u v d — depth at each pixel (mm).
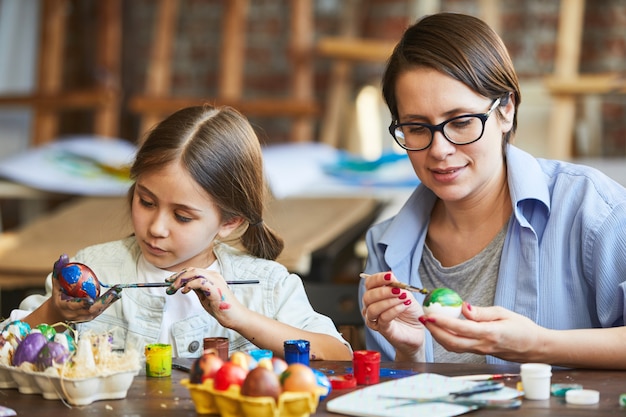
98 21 6797
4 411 1597
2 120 6691
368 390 1665
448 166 2100
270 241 2346
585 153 6066
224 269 2289
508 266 2213
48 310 2033
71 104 6352
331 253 4051
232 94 6434
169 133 2115
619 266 2082
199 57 6945
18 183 5582
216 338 1932
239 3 6449
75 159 5816
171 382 1833
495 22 6160
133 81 7016
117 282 2258
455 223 2322
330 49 6266
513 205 2199
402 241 2361
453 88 2053
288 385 1536
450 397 1607
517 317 1844
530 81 6312
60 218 4703
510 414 1552
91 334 1804
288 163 5609
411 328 2090
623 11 6078
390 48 6145
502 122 2176
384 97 2199
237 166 2174
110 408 1650
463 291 2314
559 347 1855
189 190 2094
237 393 1540
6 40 6691
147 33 6996
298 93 6375
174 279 1966
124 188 5371
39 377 1702
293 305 2252
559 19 6266
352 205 4789
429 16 2154
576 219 2154
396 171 5531
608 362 1877
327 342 2105
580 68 6172
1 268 4094
